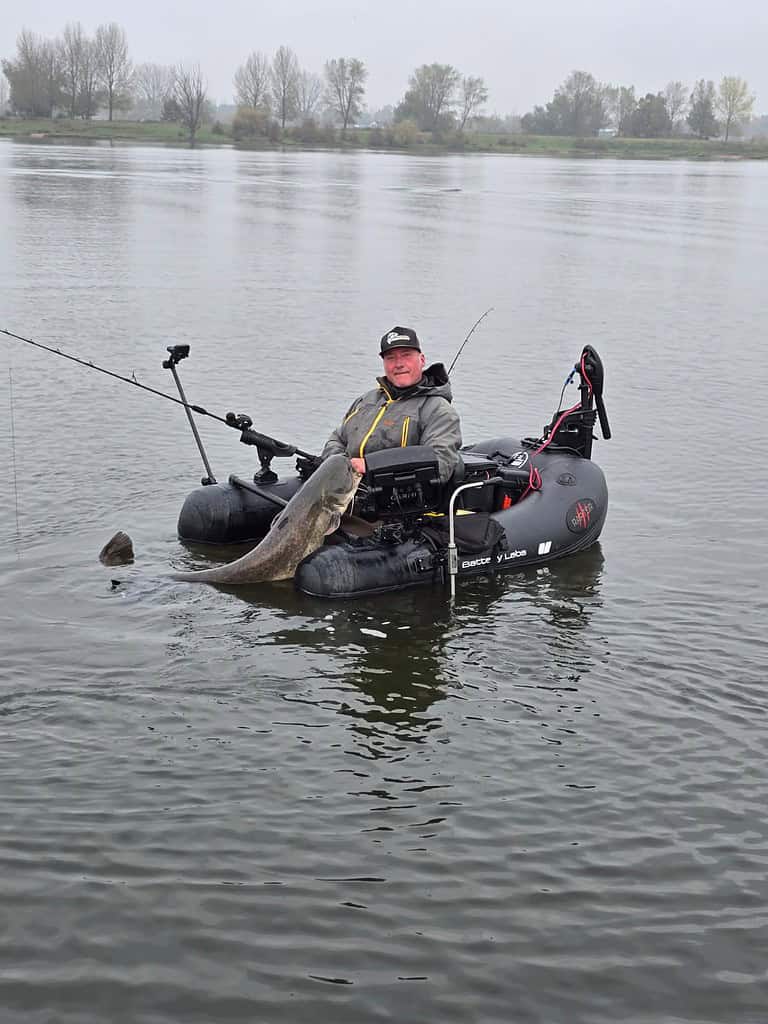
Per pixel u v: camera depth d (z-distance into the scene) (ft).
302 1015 12.69
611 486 32.04
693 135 562.66
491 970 13.38
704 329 57.67
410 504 25.12
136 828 15.71
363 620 22.91
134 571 24.94
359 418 26.32
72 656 20.76
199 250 85.35
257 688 19.89
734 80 534.37
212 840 15.52
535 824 16.15
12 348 47.62
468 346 51.37
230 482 27.40
